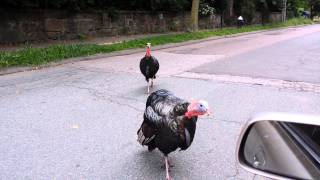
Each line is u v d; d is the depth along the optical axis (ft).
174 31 56.54
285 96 17.97
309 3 134.31
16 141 12.26
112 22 45.96
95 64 27.61
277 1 94.32
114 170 10.33
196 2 51.88
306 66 26.12
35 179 9.82
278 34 58.49
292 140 5.22
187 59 29.66
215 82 20.95
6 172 10.19
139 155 11.25
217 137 12.61
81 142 12.19
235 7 77.15
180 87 19.75
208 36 50.57
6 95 18.12
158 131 9.52
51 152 11.43
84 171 10.27
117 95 18.02
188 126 9.27
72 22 40.73
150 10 52.49
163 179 9.87
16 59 26.63
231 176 10.02
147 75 18.79
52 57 28.68
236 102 16.88
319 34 57.62
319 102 17.01
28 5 35.83
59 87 19.80
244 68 25.17
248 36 54.80
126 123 13.98
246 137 5.59
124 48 35.70
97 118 14.55
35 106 16.16
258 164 5.41
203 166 10.57
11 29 34.86
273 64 26.91
